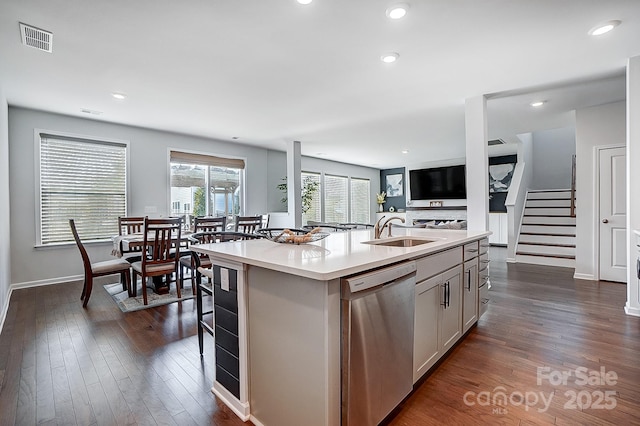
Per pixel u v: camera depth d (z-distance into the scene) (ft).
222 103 12.80
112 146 15.75
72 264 14.65
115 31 7.48
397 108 13.71
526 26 7.50
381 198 34.63
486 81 10.87
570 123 16.93
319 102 12.83
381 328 4.86
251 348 5.38
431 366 6.53
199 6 6.57
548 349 7.68
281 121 15.66
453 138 19.92
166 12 6.76
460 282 7.93
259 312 5.19
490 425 5.09
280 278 4.79
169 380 6.51
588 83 11.21
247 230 14.88
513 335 8.53
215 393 6.06
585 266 14.56
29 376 6.62
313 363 4.33
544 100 13.00
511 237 19.27
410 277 5.62
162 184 17.44
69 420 5.28
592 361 7.08
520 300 11.53
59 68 9.47
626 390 5.98
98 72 9.78
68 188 14.52
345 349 4.30
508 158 26.61
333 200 29.78
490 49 8.61
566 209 20.51
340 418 4.36
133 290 12.41
